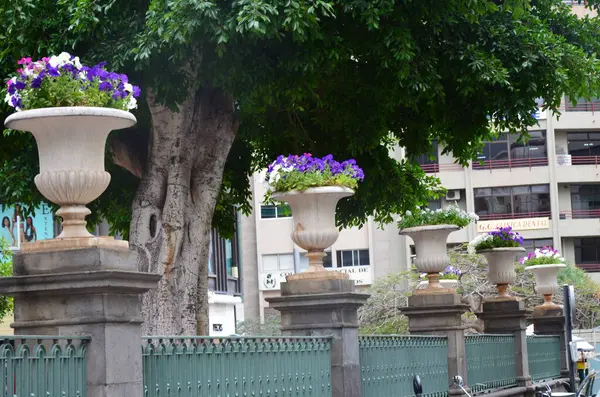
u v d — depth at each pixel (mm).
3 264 25578
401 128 18438
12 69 13812
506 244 18547
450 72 15250
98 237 7066
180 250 14164
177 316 13914
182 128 14352
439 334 14500
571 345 13555
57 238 7066
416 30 14555
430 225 14500
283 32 13633
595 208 57969
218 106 14852
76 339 6887
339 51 13695
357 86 15805
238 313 46625
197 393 8250
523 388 18219
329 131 17656
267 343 9484
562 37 15680
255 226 57625
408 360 12992
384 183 18125
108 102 7320
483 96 15758
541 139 57219
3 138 15148
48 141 7000
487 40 15047
